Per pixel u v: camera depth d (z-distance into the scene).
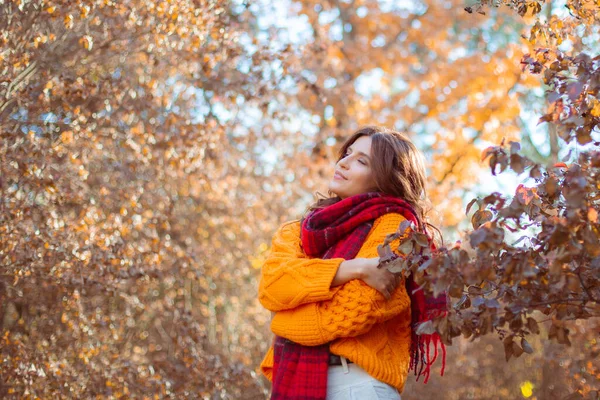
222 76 5.17
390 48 11.88
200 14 4.45
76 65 4.85
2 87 4.18
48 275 4.27
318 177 8.25
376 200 2.51
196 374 4.74
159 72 5.39
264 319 7.67
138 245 5.01
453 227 10.03
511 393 8.05
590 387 3.98
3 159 4.13
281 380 2.38
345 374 2.35
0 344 4.34
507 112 9.62
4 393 4.30
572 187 2.02
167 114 5.11
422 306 2.53
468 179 10.16
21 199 4.15
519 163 2.05
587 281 2.30
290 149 8.42
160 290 6.64
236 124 6.73
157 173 5.78
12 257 4.10
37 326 4.91
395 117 10.48
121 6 4.26
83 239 4.31
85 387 4.36
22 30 4.17
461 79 10.33
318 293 2.32
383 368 2.35
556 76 2.47
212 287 7.30
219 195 6.77
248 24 7.02
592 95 2.35
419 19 12.26
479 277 2.05
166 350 6.49
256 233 7.46
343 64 10.29
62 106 4.40
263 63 5.04
